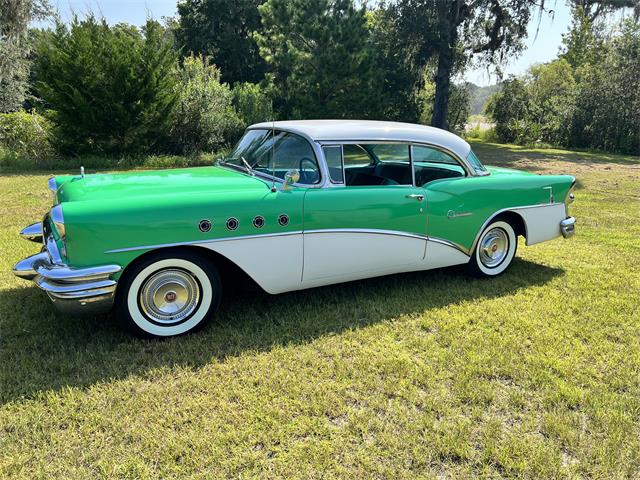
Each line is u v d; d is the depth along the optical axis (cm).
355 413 282
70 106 1591
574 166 1844
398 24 2608
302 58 2098
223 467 238
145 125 1706
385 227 431
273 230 378
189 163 1728
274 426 269
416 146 455
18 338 360
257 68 3294
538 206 530
